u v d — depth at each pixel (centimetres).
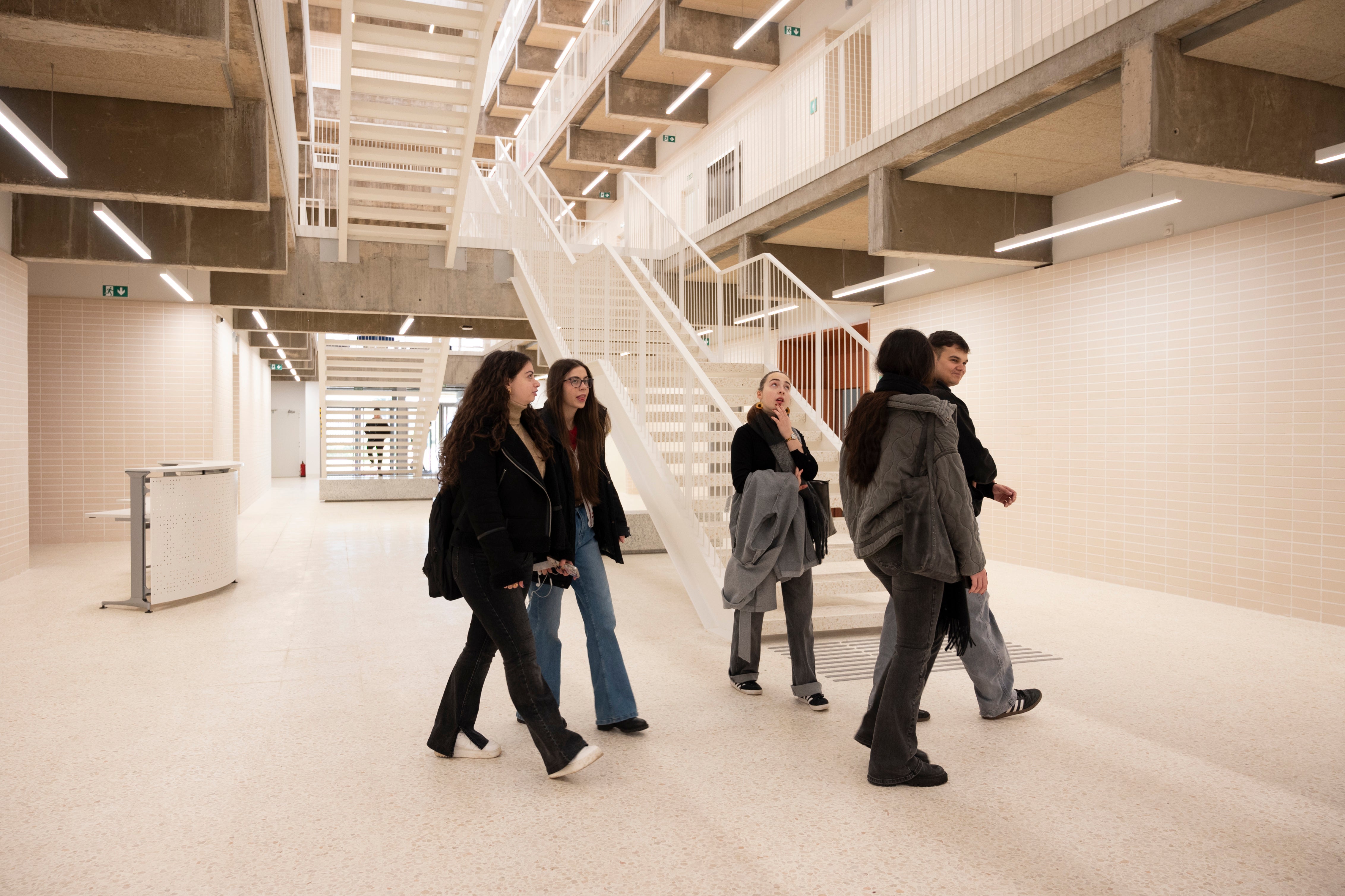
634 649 459
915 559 254
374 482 1647
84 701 363
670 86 1452
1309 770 286
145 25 375
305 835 237
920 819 247
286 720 340
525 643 271
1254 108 438
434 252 1036
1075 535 720
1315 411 533
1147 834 238
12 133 406
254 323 1253
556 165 1875
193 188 564
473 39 622
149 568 630
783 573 350
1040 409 756
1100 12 448
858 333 668
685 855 225
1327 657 441
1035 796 264
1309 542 537
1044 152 600
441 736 297
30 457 951
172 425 994
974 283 834
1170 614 556
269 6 557
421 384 1691
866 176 678
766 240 898
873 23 985
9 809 254
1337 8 375
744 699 367
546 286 899
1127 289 668
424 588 664
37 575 725
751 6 1186
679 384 683
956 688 382
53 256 728
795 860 222
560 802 259
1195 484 614
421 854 226
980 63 827
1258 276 570
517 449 276
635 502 1464
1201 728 328
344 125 718
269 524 1178
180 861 222
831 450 668
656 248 1414
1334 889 207
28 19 366
